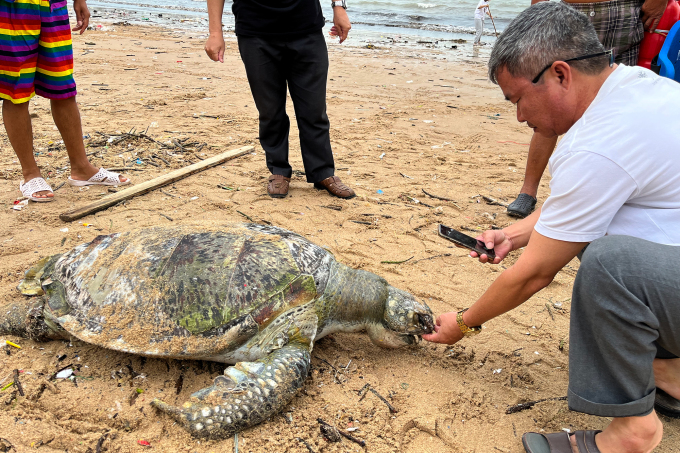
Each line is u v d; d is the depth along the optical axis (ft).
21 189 13.91
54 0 12.63
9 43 11.93
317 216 13.96
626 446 6.13
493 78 6.47
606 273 5.54
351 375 8.33
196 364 8.30
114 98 24.61
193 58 36.04
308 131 14.75
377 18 64.23
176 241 8.32
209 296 7.57
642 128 5.64
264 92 14.07
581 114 6.20
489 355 8.96
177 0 82.38
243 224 9.01
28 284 8.96
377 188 16.17
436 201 15.37
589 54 5.81
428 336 8.17
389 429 7.23
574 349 6.17
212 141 19.57
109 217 13.15
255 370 7.12
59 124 14.03
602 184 5.66
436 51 44.21
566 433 6.76
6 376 7.80
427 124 23.45
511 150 20.27
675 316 5.52
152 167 16.76
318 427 7.20
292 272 7.93
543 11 5.96
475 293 10.79
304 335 7.77
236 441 6.86
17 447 6.61
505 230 8.37
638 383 5.80
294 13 13.05
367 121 23.57
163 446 6.78
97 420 7.15
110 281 8.04
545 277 6.37
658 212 6.07
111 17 57.36
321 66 13.89
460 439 7.16
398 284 10.94
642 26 12.28
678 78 11.35
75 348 8.52
